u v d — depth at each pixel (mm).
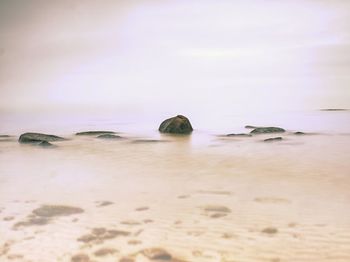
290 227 4000
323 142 10984
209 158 8664
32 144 11625
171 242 3705
